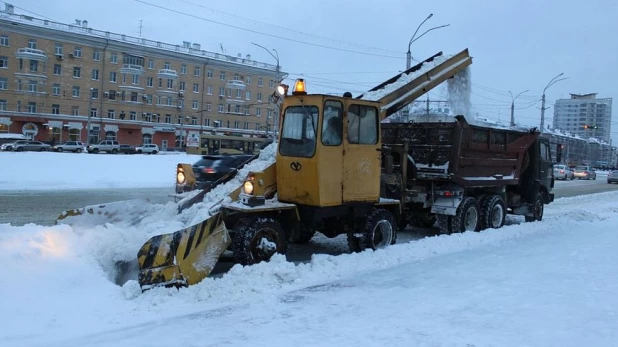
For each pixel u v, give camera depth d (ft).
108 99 233.35
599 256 26.58
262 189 23.84
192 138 189.06
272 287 20.06
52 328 15.21
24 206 44.14
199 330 15.07
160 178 82.94
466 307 17.39
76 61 222.48
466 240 31.22
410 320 15.96
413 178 36.45
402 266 24.14
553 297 18.66
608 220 45.37
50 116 216.95
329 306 17.49
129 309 17.21
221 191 25.29
